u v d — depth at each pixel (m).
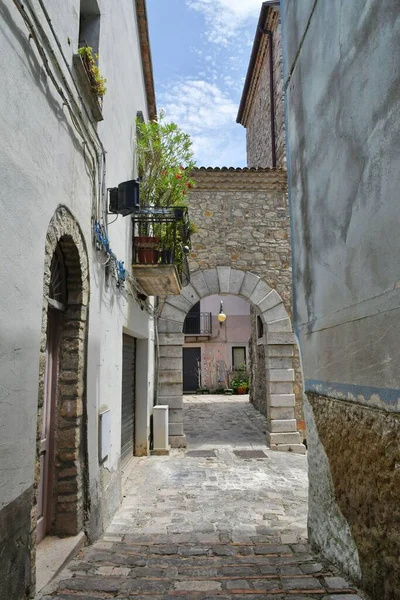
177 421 8.66
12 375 2.11
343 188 2.96
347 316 2.90
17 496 2.14
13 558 2.09
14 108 2.17
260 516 4.63
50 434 3.27
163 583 2.63
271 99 10.58
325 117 3.32
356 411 2.75
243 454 8.05
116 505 4.74
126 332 6.27
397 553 2.21
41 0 2.55
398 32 2.18
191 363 22.20
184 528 4.18
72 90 3.17
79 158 3.35
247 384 20.30
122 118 5.42
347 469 2.90
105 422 4.08
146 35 6.95
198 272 9.04
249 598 2.42
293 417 8.63
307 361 3.85
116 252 4.98
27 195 2.33
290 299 9.11
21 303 2.23
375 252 2.47
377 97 2.43
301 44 3.97
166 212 5.99
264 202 9.35
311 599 2.45
